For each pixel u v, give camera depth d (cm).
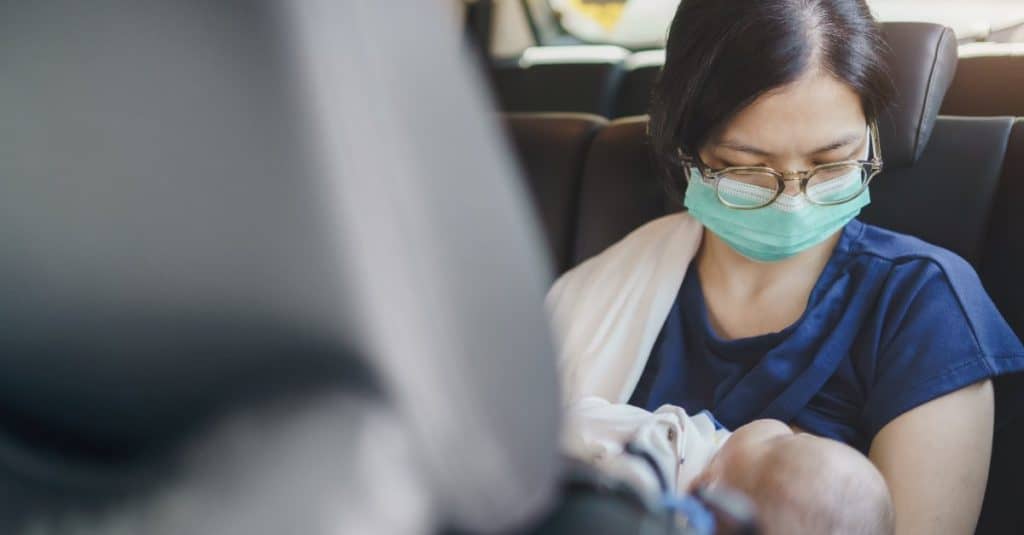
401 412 43
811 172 130
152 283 44
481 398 43
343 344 42
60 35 41
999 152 150
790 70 124
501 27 259
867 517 103
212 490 46
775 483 105
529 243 45
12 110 43
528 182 184
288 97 39
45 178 44
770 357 137
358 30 39
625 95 214
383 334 41
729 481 111
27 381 49
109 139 42
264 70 39
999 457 140
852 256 141
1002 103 168
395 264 40
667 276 150
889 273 138
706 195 139
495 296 43
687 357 147
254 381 45
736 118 129
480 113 43
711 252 151
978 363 128
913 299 134
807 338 137
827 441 110
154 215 43
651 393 145
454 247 41
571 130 185
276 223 41
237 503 45
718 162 137
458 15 244
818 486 104
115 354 46
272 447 45
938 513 123
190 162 41
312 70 39
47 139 43
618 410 128
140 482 49
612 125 182
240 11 39
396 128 40
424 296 41
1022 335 144
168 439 49
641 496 53
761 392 137
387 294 41
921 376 128
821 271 142
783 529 102
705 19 131
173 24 40
